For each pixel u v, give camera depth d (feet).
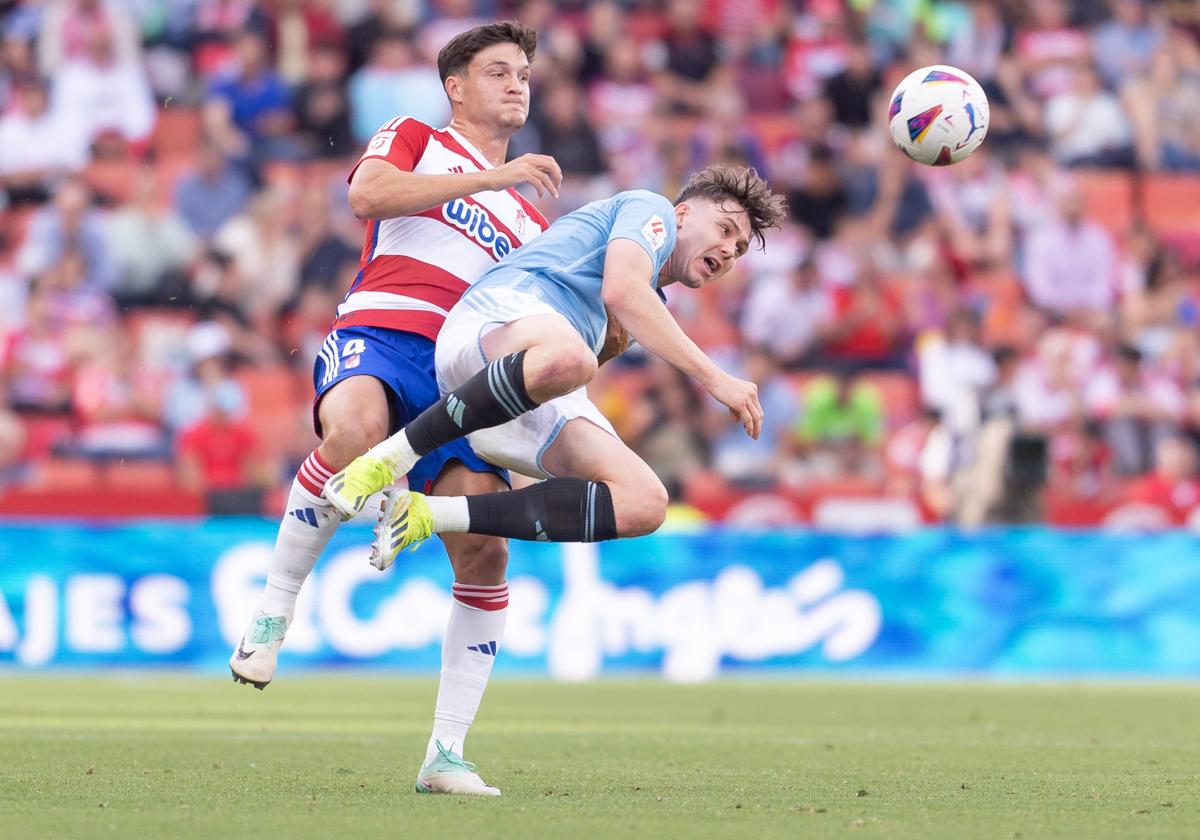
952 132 61.16
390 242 57.11
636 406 161.68
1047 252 191.01
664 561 133.08
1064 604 136.67
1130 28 213.66
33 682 117.08
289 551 53.88
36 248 178.91
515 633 131.13
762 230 56.65
